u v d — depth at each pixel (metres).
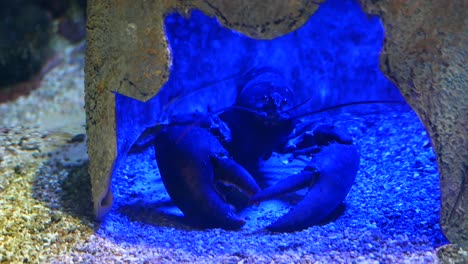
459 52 0.85
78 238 0.92
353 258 0.86
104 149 0.92
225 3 0.86
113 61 0.90
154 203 1.03
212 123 1.00
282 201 1.04
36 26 1.91
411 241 0.89
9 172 1.08
